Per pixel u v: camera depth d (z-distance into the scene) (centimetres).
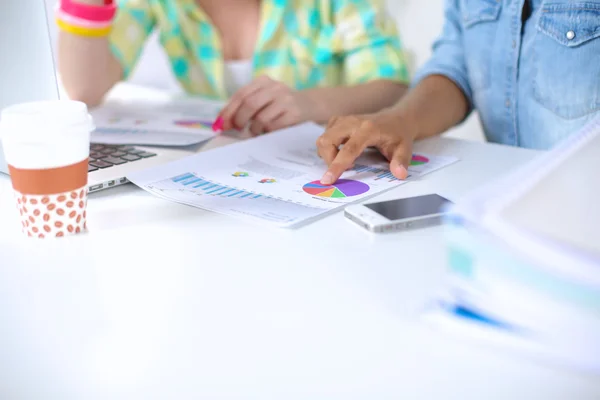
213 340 40
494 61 108
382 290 45
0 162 74
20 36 65
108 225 59
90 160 79
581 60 97
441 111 103
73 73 118
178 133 95
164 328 41
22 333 41
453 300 40
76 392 35
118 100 123
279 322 42
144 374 37
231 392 35
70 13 115
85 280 48
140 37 147
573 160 47
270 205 63
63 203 55
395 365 37
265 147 85
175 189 68
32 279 48
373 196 66
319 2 150
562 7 97
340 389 35
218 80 151
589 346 35
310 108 107
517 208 38
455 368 36
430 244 53
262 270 49
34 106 56
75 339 40
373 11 144
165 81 209
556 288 34
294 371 36
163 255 52
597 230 38
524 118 108
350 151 74
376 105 123
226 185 70
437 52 116
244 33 161
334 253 52
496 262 36
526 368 36
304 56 150
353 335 40
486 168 76
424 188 69
